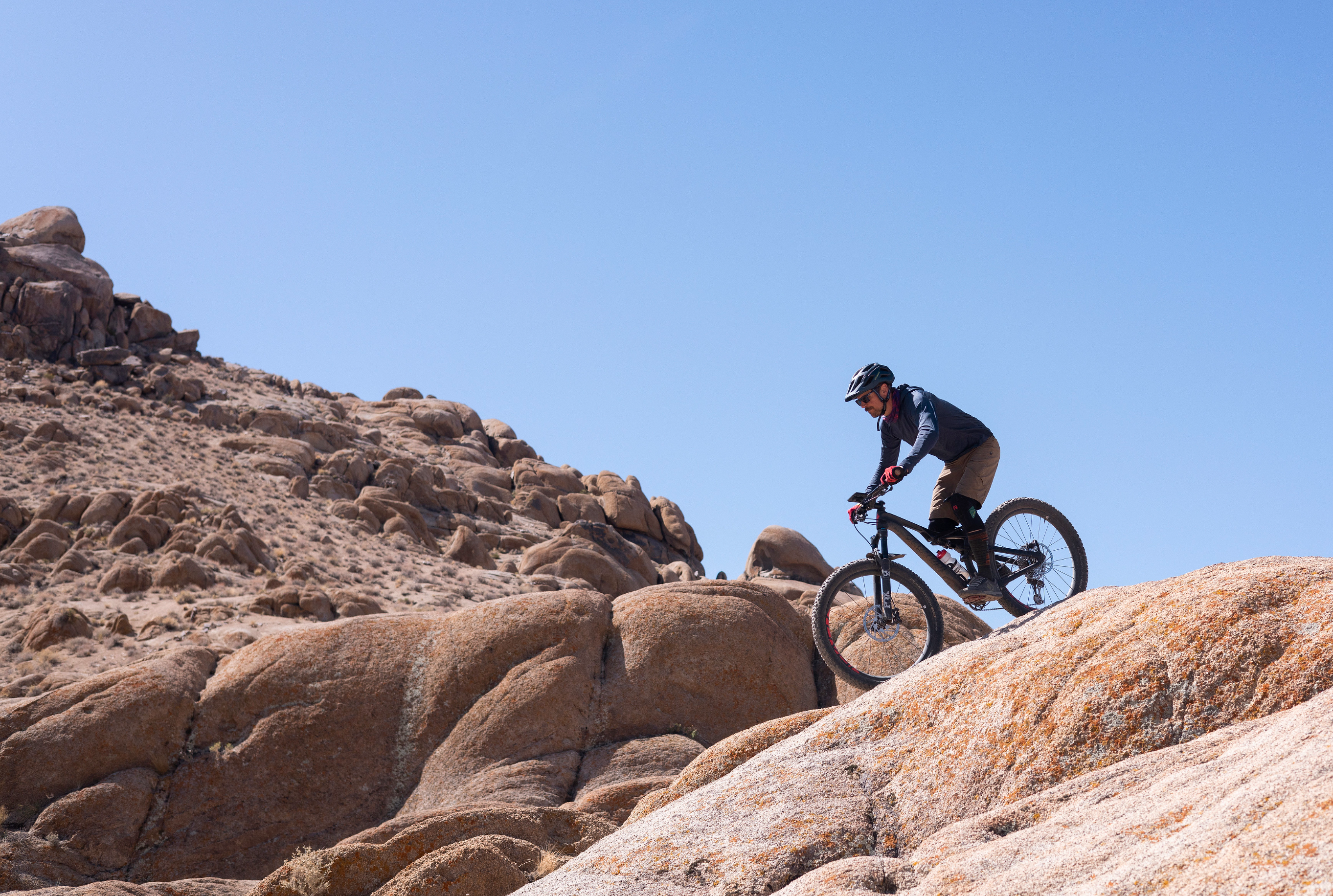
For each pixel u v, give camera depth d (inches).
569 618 779.4
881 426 330.0
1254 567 239.6
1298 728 156.9
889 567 326.0
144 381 2763.3
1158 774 183.8
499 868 380.2
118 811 631.2
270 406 2930.6
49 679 856.3
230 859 638.5
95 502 1774.1
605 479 3088.1
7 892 555.2
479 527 2514.8
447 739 708.7
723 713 753.6
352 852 410.6
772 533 1895.9
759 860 204.8
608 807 531.8
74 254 3127.5
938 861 182.4
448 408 3481.8
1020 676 233.0
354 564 1892.2
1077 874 147.3
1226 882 116.4
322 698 721.0
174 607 1338.6
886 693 263.1
